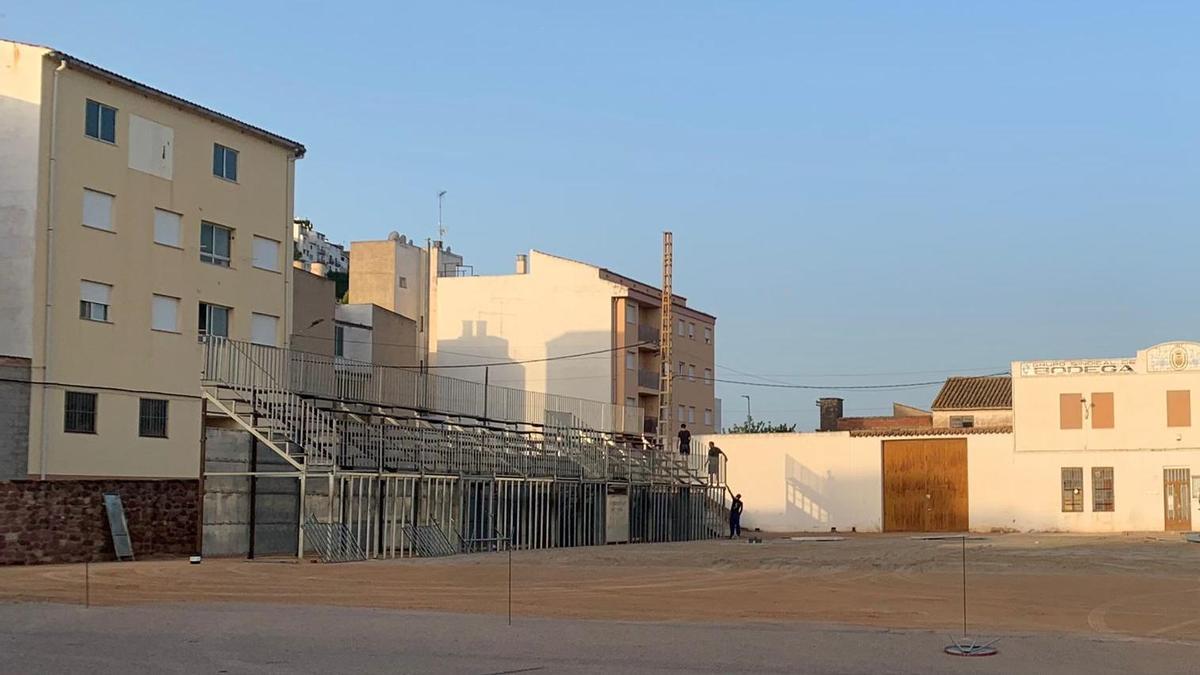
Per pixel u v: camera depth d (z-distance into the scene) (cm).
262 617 1789
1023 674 1260
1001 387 7231
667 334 7100
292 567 2817
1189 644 1508
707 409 8831
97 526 3006
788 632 1623
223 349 3309
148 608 1917
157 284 4400
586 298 7619
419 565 2920
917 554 3344
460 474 3819
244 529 3312
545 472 4347
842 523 5681
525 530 4147
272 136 4972
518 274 7794
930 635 1594
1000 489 5394
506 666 1308
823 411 8506
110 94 4241
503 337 7762
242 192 4841
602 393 7500
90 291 4134
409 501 3569
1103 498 5222
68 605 1962
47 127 3981
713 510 5500
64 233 4025
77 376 4034
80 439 4028
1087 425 5275
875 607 2005
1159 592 2261
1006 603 2067
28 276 3906
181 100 4500
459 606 1997
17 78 3984
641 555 3328
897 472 5609
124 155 4291
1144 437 5188
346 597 2141
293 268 5362
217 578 2480
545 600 2103
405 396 4131
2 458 3734
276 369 3525
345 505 3303
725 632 1622
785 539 4734
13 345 3894
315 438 3328
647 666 1312
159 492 3175
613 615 1873
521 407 4781
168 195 4466
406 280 8031
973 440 5469
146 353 4334
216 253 4722
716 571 2791
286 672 1261
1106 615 1892
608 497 4678
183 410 4475
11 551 2809
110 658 1356
